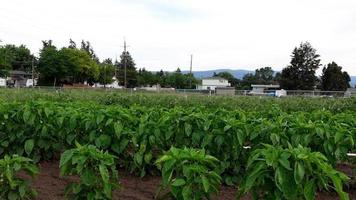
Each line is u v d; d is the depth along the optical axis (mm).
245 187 3441
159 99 18812
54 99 18609
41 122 6387
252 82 119750
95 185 4121
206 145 5621
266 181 3418
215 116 5863
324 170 3252
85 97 19547
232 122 5535
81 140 6230
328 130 5320
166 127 5742
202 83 116000
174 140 5855
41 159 6898
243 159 5723
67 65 74625
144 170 6094
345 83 83938
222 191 5648
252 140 5488
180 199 3674
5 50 70375
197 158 3719
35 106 6391
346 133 5312
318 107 17578
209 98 20781
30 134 6473
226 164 5609
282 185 3223
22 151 6426
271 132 5324
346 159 6004
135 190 5660
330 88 83250
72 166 4168
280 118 5980
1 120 6484
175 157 3723
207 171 3723
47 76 75000
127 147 6113
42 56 74312
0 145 6500
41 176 6246
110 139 5793
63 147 6520
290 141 5398
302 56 83500
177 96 21203
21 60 100312
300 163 3268
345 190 6113
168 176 3707
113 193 5492
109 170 4703
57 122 6195
